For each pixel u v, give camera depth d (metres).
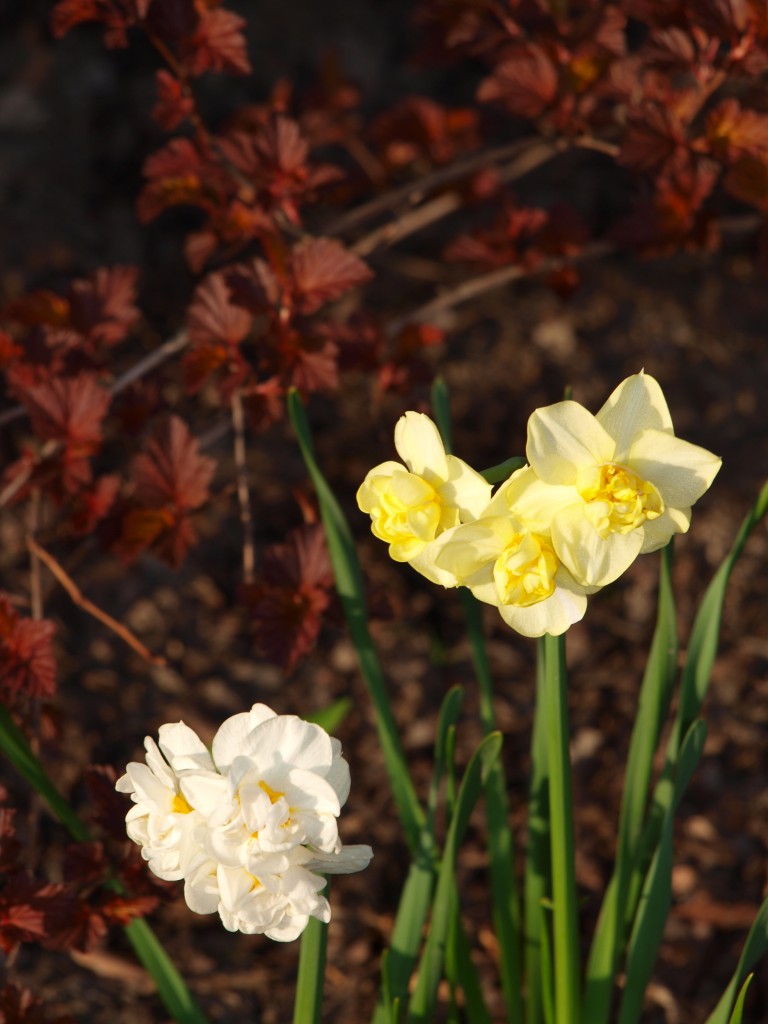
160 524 1.05
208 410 1.43
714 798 1.20
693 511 1.39
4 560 1.31
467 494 0.85
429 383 1.12
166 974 0.97
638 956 0.95
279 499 1.40
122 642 1.28
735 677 1.28
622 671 1.29
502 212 1.28
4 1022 0.95
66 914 0.95
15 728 0.96
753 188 1.08
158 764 0.84
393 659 1.30
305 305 1.05
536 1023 1.01
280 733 0.84
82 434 1.04
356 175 1.41
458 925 0.99
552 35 1.13
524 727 1.25
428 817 0.96
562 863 0.91
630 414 0.84
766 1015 1.07
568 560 0.83
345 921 1.10
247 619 1.32
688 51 1.07
